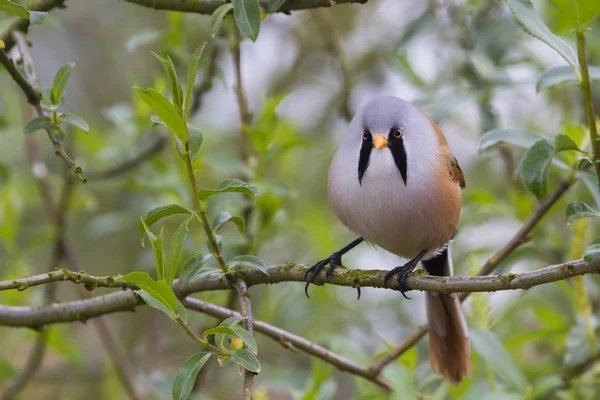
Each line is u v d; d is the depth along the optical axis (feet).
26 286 17.93
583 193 32.19
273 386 38.42
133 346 44.29
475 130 44.68
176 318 17.22
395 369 23.84
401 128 24.18
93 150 38.04
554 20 36.32
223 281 21.45
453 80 37.70
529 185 20.79
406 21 47.65
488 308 27.04
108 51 49.52
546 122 41.63
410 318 40.73
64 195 34.01
